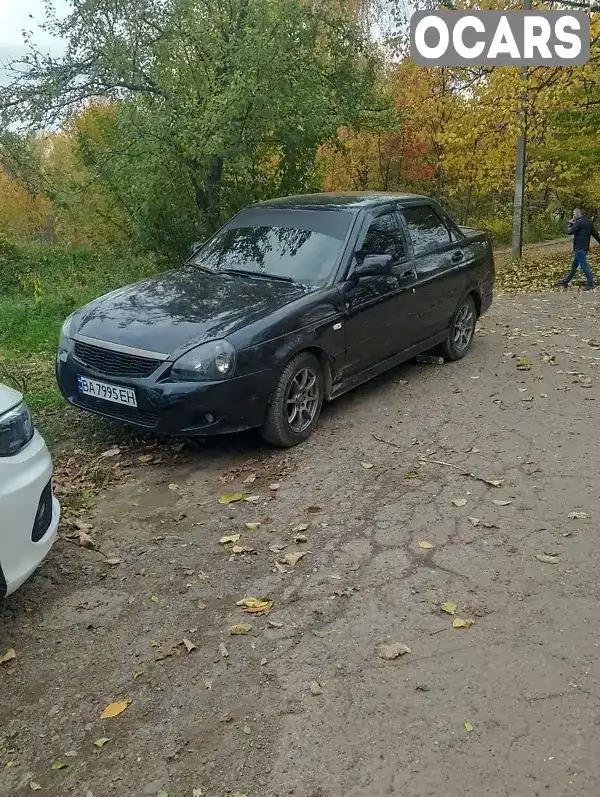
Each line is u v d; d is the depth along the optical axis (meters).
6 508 2.90
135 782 2.41
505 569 3.53
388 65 20.97
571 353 7.52
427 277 6.37
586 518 4.00
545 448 4.98
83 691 2.83
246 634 3.12
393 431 5.37
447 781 2.34
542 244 26.06
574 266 12.82
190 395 4.45
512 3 14.88
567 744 2.46
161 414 4.52
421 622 3.14
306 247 5.68
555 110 14.97
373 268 5.39
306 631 3.12
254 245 5.91
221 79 13.73
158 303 5.13
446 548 3.73
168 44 13.91
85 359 4.87
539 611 3.19
